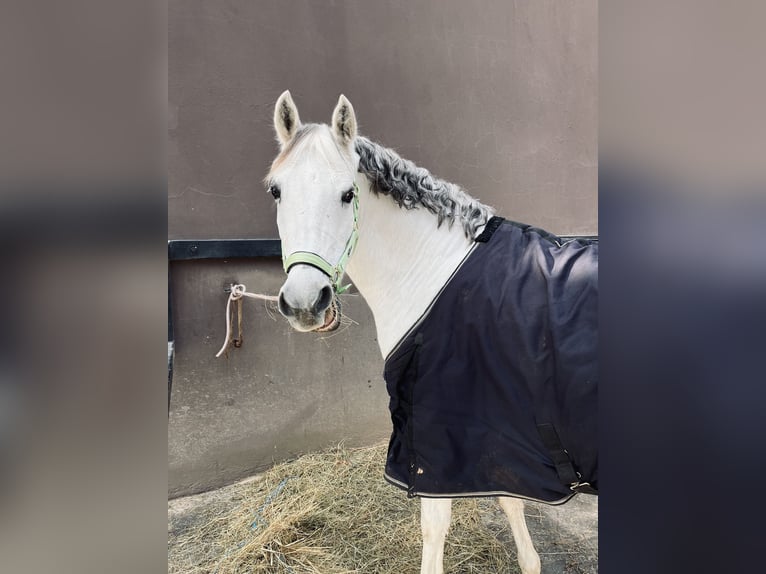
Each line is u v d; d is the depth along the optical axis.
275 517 1.45
